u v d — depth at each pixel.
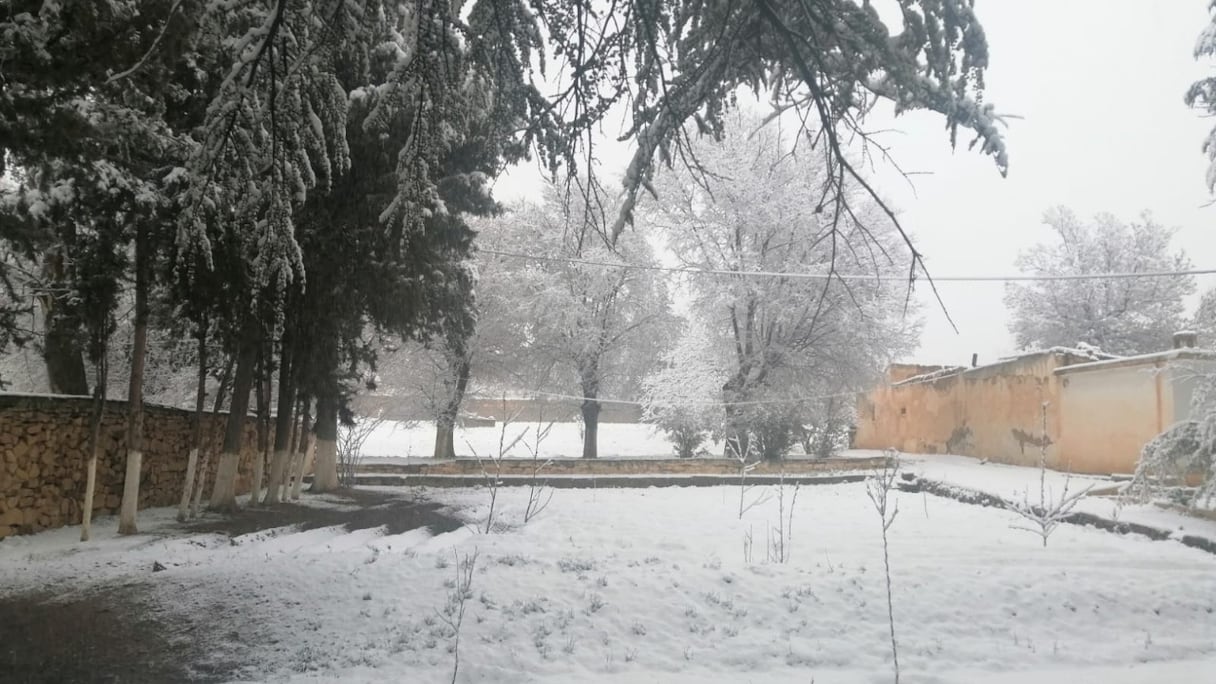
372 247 14.79
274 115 4.59
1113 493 18.56
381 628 7.20
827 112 4.93
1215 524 13.09
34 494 11.80
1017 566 9.77
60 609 7.80
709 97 5.48
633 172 5.08
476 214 17.95
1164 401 20.91
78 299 11.95
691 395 31.95
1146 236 41.44
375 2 4.83
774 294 29.17
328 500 18.39
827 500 19.73
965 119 4.62
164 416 16.00
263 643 6.87
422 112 4.80
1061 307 41.97
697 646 7.07
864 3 4.52
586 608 7.80
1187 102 13.54
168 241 11.88
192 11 5.08
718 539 12.56
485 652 6.67
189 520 13.95
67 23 6.57
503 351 32.38
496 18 5.04
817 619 7.77
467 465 26.22
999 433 29.45
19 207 10.38
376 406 31.86
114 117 7.94
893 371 39.50
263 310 13.41
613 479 23.75
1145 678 6.34
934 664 6.80
